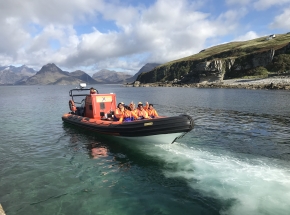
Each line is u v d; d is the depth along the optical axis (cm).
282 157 959
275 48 9269
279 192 666
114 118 1306
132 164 925
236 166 861
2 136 1385
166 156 988
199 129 1488
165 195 683
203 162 909
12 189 722
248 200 634
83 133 1438
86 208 621
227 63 9688
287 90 5100
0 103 3625
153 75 15425
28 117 2111
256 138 1262
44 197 675
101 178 802
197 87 8594
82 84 1659
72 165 920
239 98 3638
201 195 673
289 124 1620
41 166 909
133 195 687
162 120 1041
